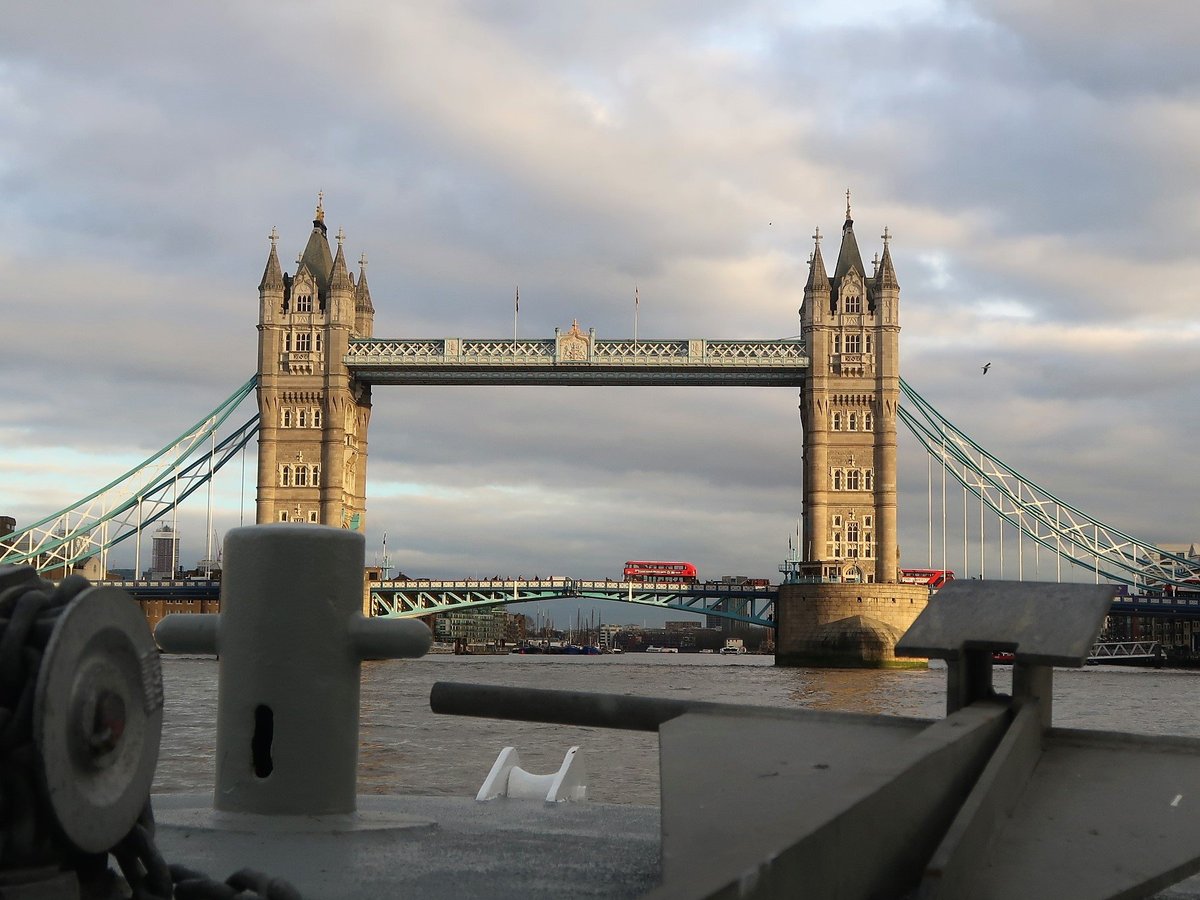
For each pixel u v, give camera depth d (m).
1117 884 3.77
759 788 4.09
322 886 4.77
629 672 117.44
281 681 6.24
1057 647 4.68
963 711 4.65
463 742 37.50
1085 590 5.09
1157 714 60.66
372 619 6.39
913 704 67.25
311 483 141.50
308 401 142.38
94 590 3.92
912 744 4.14
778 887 3.08
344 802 6.39
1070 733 4.86
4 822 3.71
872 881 3.60
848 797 3.58
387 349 141.88
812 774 4.23
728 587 143.25
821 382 138.75
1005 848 4.01
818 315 139.25
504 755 8.74
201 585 140.75
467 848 5.70
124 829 4.08
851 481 138.75
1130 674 129.38
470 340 140.12
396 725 44.72
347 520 144.12
